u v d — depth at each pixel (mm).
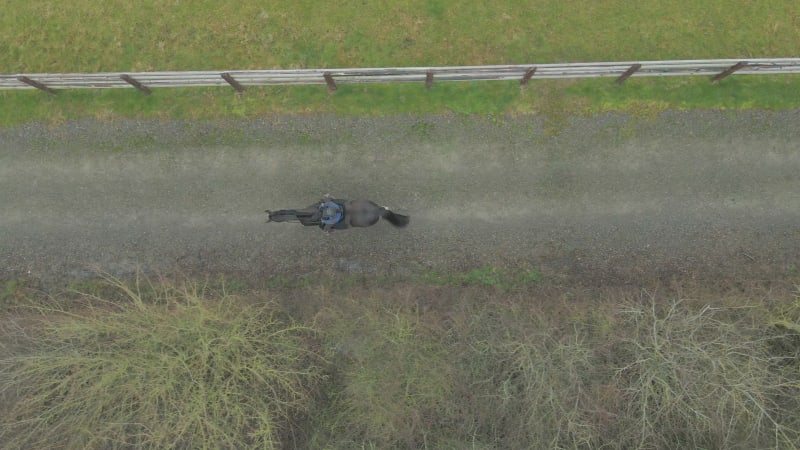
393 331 9555
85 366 8875
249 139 10844
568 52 10898
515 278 10727
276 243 10820
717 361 8727
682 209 10711
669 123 10750
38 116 10898
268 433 8586
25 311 10703
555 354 9344
